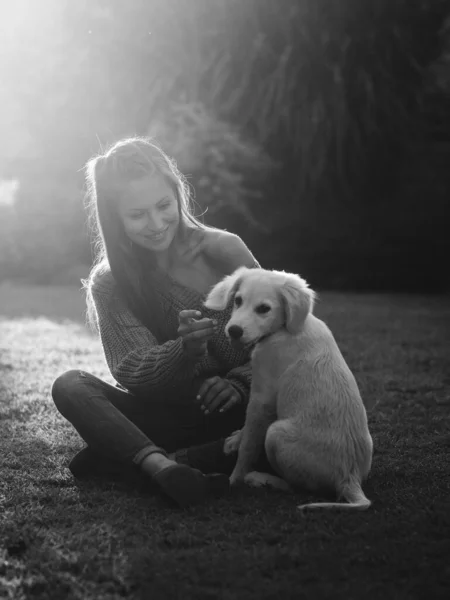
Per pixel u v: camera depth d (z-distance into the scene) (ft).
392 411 15.61
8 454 12.03
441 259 49.96
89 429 9.84
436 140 55.83
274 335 9.98
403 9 52.75
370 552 7.88
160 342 11.53
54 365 21.11
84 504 9.64
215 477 9.73
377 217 51.08
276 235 52.06
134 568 7.54
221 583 7.27
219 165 51.47
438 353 23.45
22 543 8.24
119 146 11.11
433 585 7.20
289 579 7.37
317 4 52.16
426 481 10.66
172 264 11.34
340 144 51.90
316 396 9.61
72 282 53.72
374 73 52.85
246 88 53.52
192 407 10.98
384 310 36.32
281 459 9.64
